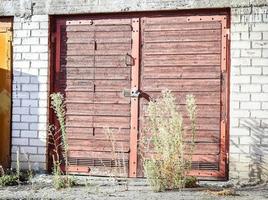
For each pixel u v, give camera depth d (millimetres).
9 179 6203
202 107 6449
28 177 6535
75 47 6895
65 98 6891
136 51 6672
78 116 6840
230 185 6012
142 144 6559
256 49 6223
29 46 6965
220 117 6391
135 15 6695
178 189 5699
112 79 6746
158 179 5652
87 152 6785
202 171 6402
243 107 6227
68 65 6906
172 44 6570
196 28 6508
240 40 6270
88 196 5363
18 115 6965
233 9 6301
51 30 6957
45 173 6805
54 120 6930
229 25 6402
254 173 6156
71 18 6930
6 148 7027
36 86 6922
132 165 6621
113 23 6770
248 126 6199
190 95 6117
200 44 6488
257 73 6207
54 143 6781
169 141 5648
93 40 6832
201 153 6418
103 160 6727
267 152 6129
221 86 6410
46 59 6902
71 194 5496
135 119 6637
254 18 6238
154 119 5863
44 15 6926
